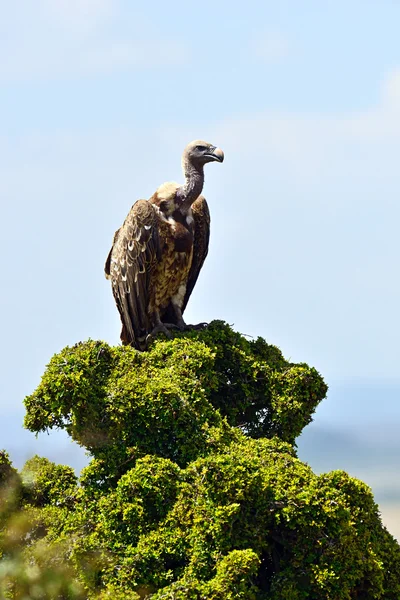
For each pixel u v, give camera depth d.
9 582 20.72
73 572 20.36
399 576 21.39
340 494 20.64
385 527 22.08
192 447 21.97
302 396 25.28
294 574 20.34
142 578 19.73
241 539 19.86
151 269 26.98
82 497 21.83
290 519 20.16
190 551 19.88
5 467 22.25
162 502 20.53
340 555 20.16
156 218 26.89
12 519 21.61
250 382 25.47
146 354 24.09
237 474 19.86
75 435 22.41
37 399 22.58
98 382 22.77
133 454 21.98
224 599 18.59
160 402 22.05
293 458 21.47
